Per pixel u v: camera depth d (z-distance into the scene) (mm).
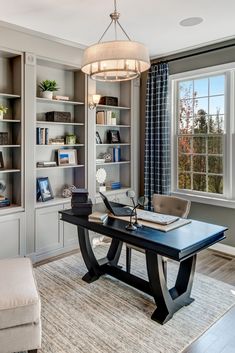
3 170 3545
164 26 3477
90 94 4328
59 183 4379
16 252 3596
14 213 3564
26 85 3594
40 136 3932
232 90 3980
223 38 3867
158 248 2266
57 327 2383
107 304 2730
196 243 2260
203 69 4184
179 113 4633
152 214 2973
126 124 5031
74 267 3557
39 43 3678
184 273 2758
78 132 4422
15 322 1897
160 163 4621
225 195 4129
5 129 3766
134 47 2197
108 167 5016
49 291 2959
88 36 3793
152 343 2207
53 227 3941
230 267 3617
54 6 2953
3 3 2877
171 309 2520
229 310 2658
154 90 4660
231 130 4016
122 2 2877
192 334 2314
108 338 2258
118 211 3037
